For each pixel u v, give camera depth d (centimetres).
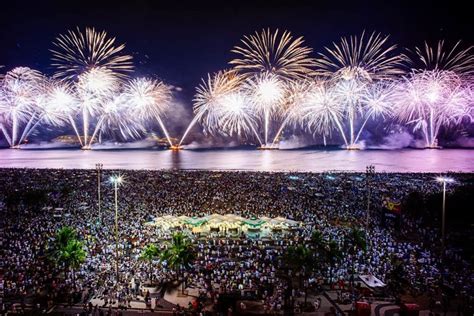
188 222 6819
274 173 14875
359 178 13112
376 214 8081
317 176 13762
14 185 11294
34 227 6931
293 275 5062
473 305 4344
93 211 8131
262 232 6900
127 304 4388
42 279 4872
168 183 11931
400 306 4219
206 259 5503
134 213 7994
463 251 5962
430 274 5094
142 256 5200
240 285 4659
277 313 4147
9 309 4181
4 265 5238
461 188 9106
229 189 10875
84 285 4738
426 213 7850
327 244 5041
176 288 4784
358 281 4950
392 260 5491
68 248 4719
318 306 4300
